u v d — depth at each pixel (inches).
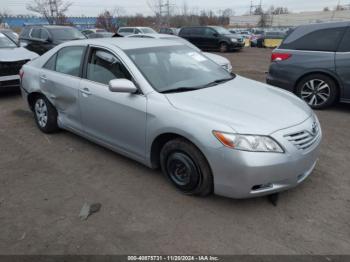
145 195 124.8
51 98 175.9
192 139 110.0
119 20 1771.7
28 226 107.8
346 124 203.2
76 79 157.5
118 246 98.2
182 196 123.5
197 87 135.3
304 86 236.5
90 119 153.0
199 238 101.0
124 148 141.3
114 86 123.3
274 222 108.0
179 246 98.0
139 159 136.3
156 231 104.4
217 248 96.9
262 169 102.2
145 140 128.3
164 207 116.9
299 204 117.6
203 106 116.1
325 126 199.9
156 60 143.5
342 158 154.2
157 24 1699.1
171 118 116.0
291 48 239.6
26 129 200.8
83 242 100.0
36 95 190.2
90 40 159.5
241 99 125.2
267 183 105.3
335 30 221.0
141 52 143.3
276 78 248.8
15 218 112.1
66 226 107.5
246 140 102.4
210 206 116.9
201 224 107.4
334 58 218.7
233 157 102.8
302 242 98.8
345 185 130.0
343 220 108.7
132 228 106.0
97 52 150.5
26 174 142.9
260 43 1106.1
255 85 150.1
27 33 480.4
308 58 230.2
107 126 144.6
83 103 153.0
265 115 112.7
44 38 446.0
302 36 235.3
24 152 165.8
